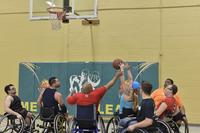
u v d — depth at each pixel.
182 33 13.47
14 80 15.07
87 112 8.52
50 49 14.71
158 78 13.62
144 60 13.82
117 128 8.59
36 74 14.79
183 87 13.41
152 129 7.73
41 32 14.81
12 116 9.77
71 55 14.52
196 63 13.30
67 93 14.47
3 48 15.20
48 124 9.86
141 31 13.89
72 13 13.77
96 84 14.16
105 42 14.21
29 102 14.83
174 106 8.93
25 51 14.97
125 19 14.05
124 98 9.02
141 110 7.64
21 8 15.01
